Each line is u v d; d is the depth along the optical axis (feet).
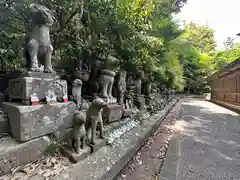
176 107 25.49
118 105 8.92
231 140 9.55
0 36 7.53
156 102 17.04
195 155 7.29
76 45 8.63
